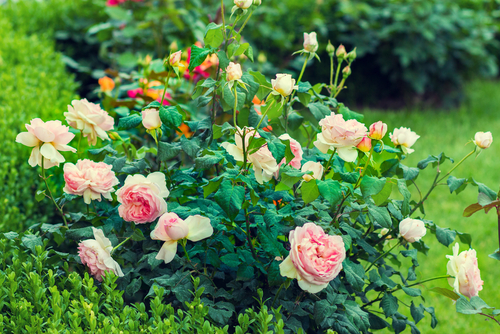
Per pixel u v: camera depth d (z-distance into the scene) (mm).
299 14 5469
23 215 2256
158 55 4066
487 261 3109
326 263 1156
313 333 1553
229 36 1477
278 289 1406
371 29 5719
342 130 1253
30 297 1294
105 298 1335
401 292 2838
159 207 1319
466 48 5832
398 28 5488
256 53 4785
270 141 1278
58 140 1361
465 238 1642
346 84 6199
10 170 2396
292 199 1446
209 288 1354
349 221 1604
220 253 1491
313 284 1167
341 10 5438
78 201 2506
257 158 1300
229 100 1386
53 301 1200
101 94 2783
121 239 1498
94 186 1377
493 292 2758
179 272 1358
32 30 4496
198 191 1627
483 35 6043
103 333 1124
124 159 1566
